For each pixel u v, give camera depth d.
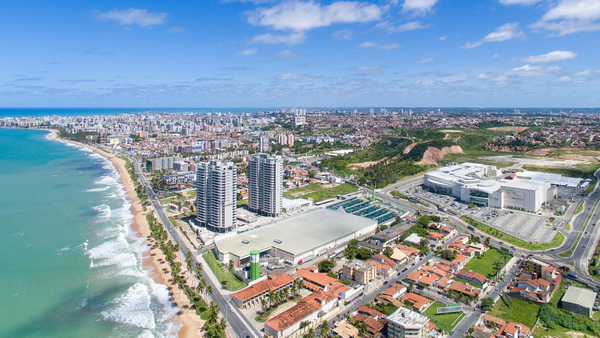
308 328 195.12
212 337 190.25
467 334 190.12
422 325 179.00
